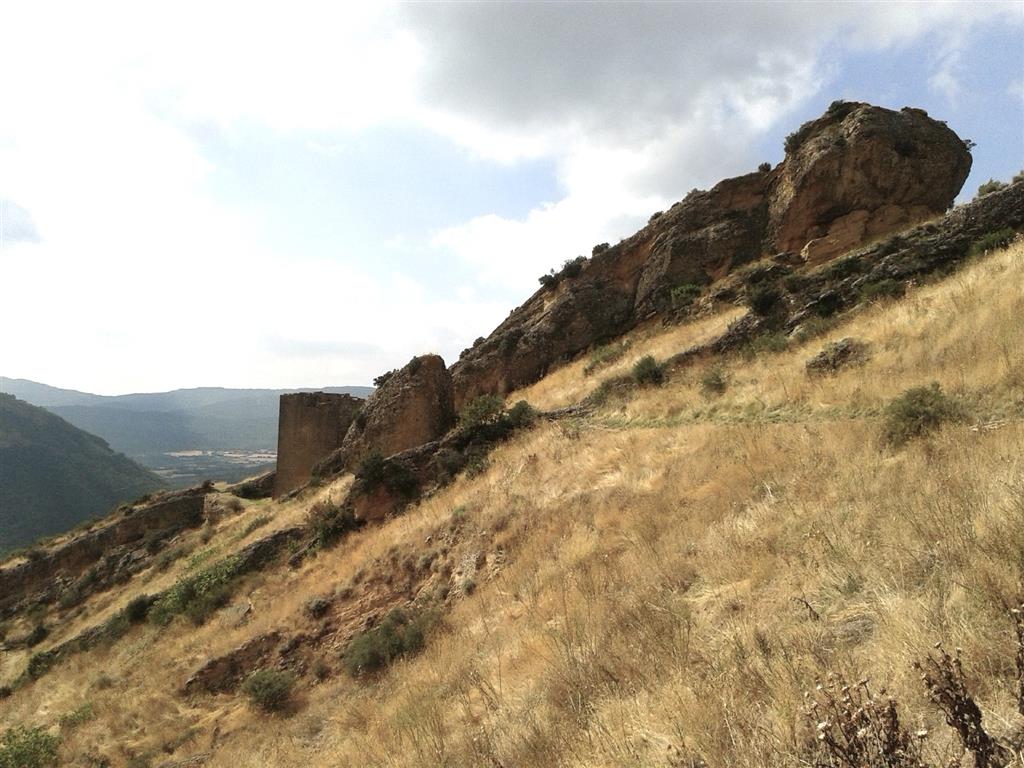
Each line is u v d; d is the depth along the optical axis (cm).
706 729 362
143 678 1684
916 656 332
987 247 1647
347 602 1470
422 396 2564
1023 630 259
